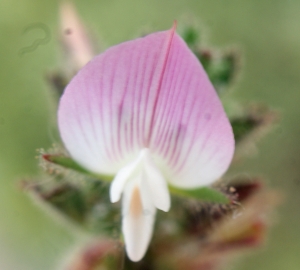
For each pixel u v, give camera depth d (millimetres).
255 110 81
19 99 125
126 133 75
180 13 148
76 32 87
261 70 145
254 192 79
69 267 83
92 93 73
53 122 83
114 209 79
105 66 72
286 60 146
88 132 75
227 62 80
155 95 73
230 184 79
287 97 142
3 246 122
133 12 145
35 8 142
